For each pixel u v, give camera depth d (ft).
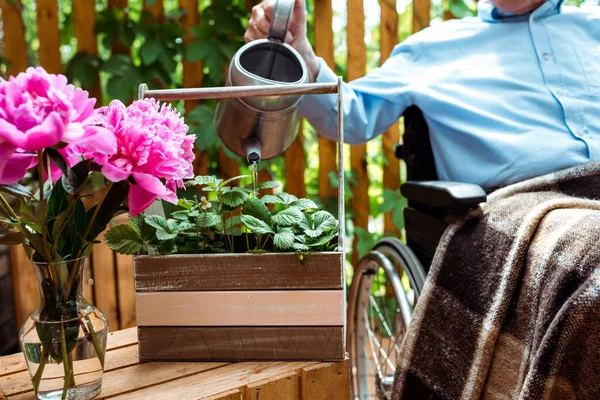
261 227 2.98
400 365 3.95
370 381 6.09
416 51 5.16
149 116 2.65
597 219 3.20
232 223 3.22
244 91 3.17
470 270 3.78
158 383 2.90
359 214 7.30
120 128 2.53
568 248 3.12
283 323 3.02
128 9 6.52
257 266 2.98
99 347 2.74
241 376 2.93
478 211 4.01
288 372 2.95
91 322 2.70
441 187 4.08
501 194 4.14
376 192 8.81
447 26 5.24
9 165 2.43
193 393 2.80
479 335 3.53
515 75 4.84
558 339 2.82
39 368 2.64
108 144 2.40
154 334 3.09
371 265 5.10
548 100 4.70
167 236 3.01
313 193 7.49
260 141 3.79
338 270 2.97
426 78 4.96
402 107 5.13
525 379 3.04
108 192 2.66
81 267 2.68
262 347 3.05
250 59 3.82
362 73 6.93
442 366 3.78
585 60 4.83
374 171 8.93
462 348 3.68
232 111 3.73
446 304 3.84
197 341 3.07
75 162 2.72
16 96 2.27
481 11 5.18
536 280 3.23
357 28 6.84
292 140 4.00
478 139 4.63
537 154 4.51
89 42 6.37
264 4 4.10
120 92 6.43
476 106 4.76
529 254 3.40
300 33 4.54
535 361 2.89
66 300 2.62
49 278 2.59
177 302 3.04
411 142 5.09
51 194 2.60
